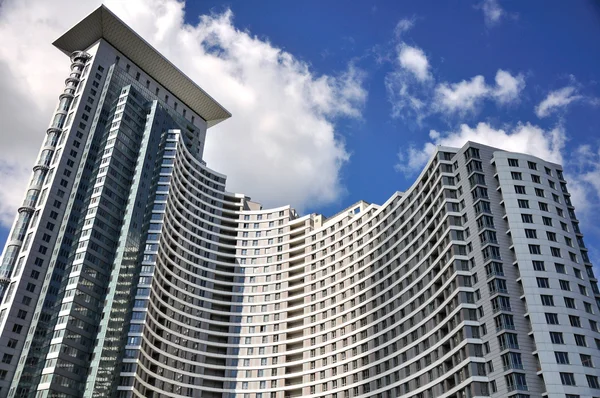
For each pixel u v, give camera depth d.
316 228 159.00
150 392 120.50
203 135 189.62
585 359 83.31
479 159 108.81
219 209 167.00
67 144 143.62
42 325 116.88
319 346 132.75
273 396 131.88
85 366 112.69
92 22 160.75
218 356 138.38
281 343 140.12
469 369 88.38
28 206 135.25
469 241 101.94
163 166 148.50
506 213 100.00
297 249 155.62
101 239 128.12
